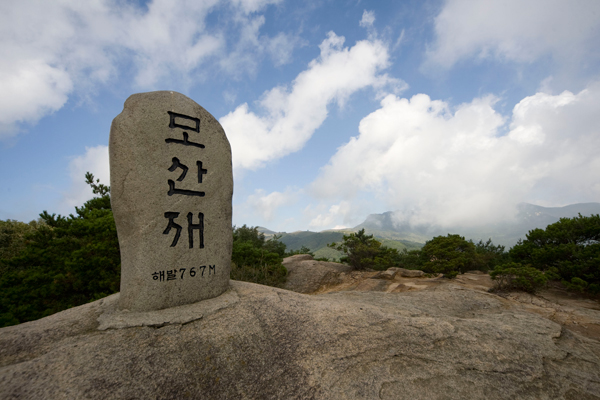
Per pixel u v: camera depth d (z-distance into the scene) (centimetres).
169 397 268
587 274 891
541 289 959
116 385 265
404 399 297
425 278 1372
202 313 398
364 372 328
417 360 357
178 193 443
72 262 695
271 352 343
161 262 419
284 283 1298
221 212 493
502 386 329
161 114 441
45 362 276
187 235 446
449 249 1339
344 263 1888
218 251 481
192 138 467
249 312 413
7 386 246
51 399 240
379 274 1394
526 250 1137
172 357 310
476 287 1049
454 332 423
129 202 405
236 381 298
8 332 333
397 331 409
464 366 355
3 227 1310
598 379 359
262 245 2386
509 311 640
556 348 420
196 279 450
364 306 489
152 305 406
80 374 268
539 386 336
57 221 870
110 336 329
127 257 405
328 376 316
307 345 360
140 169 414
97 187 1095
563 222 1123
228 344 343
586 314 700
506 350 396
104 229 779
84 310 403
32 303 670
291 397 288
